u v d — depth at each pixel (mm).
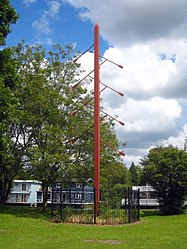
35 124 25672
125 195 20906
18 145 26828
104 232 15477
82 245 11719
